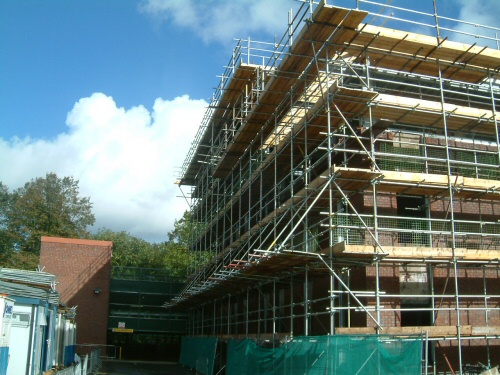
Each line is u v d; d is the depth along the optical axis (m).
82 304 48.31
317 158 26.03
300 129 22.59
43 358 22.22
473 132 23.86
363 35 20.58
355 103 20.17
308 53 22.11
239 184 34.44
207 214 44.00
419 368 14.85
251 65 29.19
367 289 21.48
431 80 24.45
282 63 23.03
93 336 47.97
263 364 21.80
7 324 16.62
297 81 23.28
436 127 23.06
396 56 22.25
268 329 31.91
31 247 82.94
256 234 30.16
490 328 18.92
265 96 25.84
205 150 41.09
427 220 20.78
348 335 16.14
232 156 33.75
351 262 19.45
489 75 22.94
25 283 22.48
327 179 19.02
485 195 21.72
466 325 20.58
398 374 15.05
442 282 22.47
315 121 21.92
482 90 25.41
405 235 22.23
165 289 50.47
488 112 21.86
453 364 21.77
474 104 26.80
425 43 21.41
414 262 20.09
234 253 33.25
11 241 83.19
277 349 20.45
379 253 18.22
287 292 29.36
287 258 19.36
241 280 26.11
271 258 19.44
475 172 23.38
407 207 23.92
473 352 22.22
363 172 18.47
